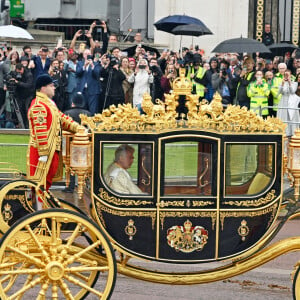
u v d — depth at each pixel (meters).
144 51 81.94
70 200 39.22
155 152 33.62
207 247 34.09
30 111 35.34
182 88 33.78
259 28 104.12
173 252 34.00
